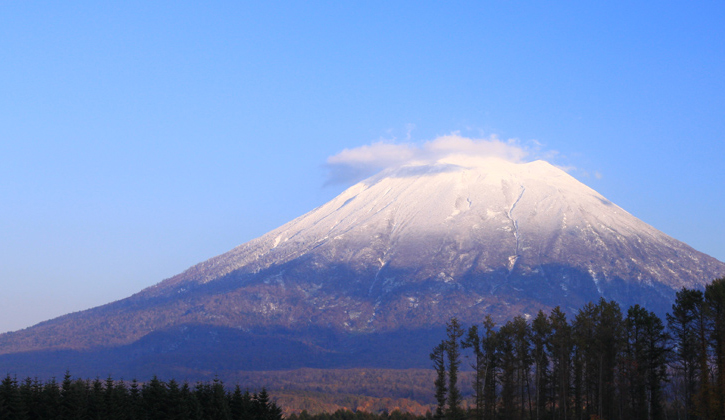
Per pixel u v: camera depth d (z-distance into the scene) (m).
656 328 86.50
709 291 77.56
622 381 83.75
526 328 93.31
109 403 93.19
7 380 89.12
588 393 93.00
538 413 92.50
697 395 79.19
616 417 89.62
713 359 80.31
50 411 88.56
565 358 90.94
